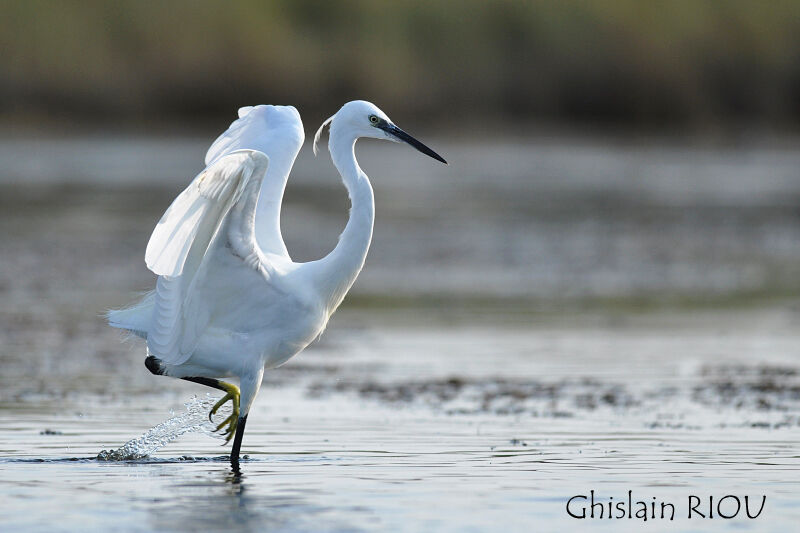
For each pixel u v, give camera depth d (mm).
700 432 10453
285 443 9922
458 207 31734
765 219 30875
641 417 11172
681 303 19281
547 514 7539
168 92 48656
